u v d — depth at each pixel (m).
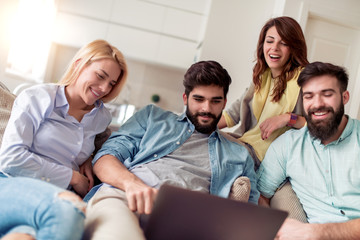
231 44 3.84
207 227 0.96
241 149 1.64
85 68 1.48
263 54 2.04
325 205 1.53
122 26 4.38
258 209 0.93
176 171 1.42
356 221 1.34
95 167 1.44
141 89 4.88
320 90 1.52
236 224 0.96
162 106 4.91
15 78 3.46
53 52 4.48
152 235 0.99
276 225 0.98
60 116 1.46
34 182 1.02
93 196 1.29
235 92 3.81
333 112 1.51
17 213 0.94
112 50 1.52
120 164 1.40
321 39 3.76
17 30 3.41
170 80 4.92
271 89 2.01
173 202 0.92
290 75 1.94
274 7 3.86
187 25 4.43
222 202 0.92
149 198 1.13
